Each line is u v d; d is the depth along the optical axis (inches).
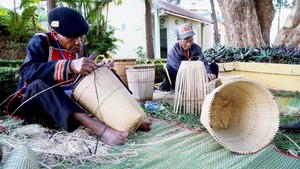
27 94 65.9
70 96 70.3
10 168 40.4
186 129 74.0
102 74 64.4
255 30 228.7
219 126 73.0
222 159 54.8
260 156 55.6
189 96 88.5
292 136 66.7
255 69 170.2
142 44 507.2
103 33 351.9
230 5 229.3
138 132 72.7
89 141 62.6
